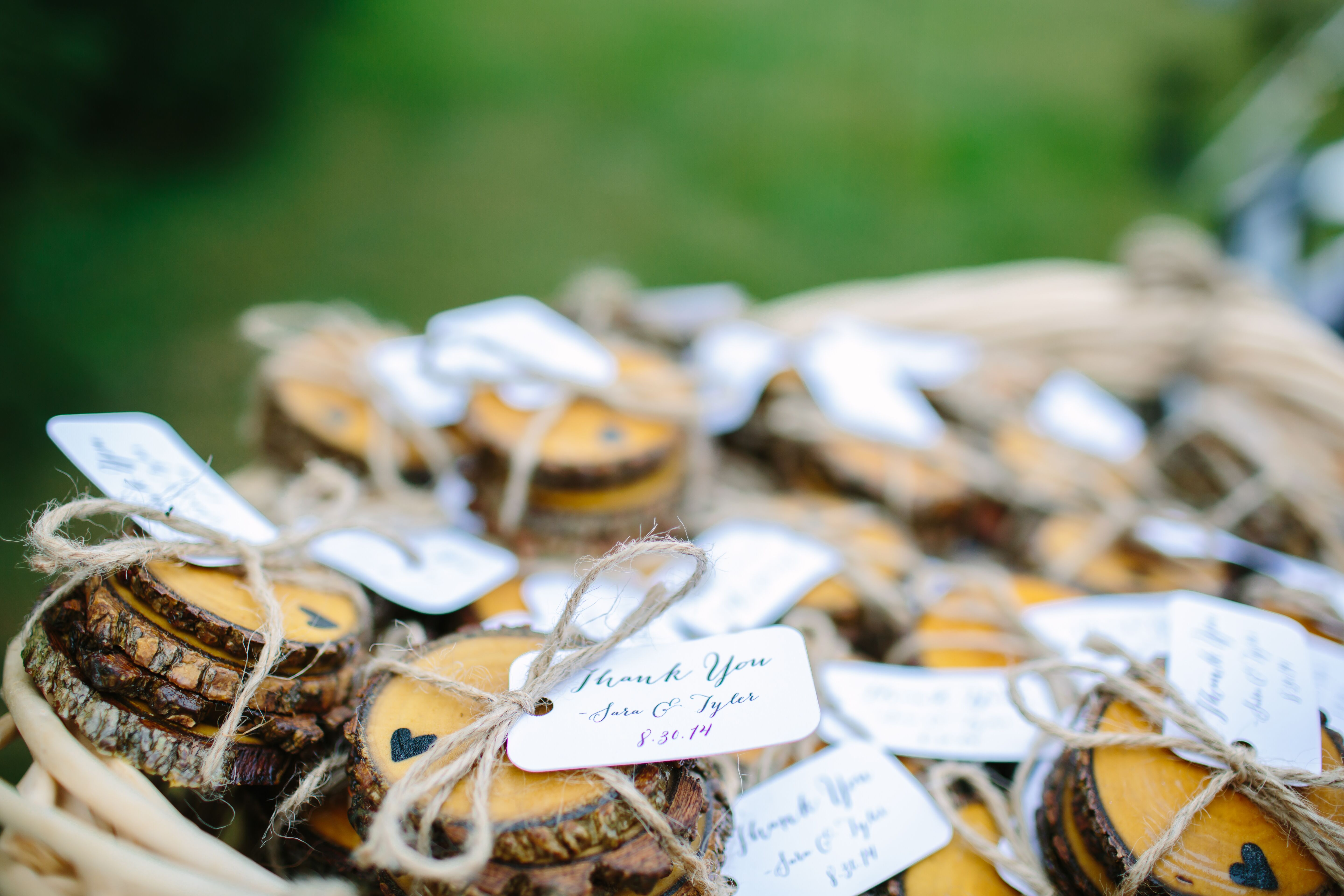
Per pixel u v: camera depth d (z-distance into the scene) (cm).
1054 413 64
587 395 50
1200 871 37
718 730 36
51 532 37
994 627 49
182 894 35
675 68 200
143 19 123
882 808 42
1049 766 43
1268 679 41
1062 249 162
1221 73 199
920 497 56
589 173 166
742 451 63
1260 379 65
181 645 37
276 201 142
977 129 191
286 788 39
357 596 42
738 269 149
